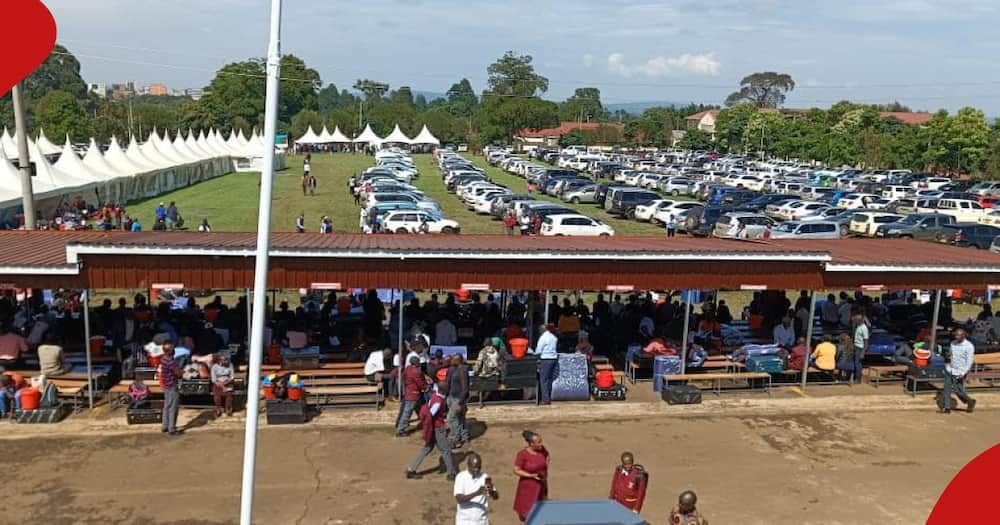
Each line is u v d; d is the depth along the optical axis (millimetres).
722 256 16562
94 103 171375
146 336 16250
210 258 14867
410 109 148000
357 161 97562
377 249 15172
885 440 14945
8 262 14375
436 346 17125
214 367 14883
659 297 24406
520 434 14672
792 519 11672
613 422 15477
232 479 12352
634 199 48812
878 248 20656
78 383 15164
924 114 157625
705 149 139500
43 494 11680
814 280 17406
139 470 12594
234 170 80312
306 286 15219
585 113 188500
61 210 41219
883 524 11586
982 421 16125
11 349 15781
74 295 20906
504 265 15914
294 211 47250
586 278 16312
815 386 18234
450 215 47969
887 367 18500
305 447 13711
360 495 11953
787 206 50031
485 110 145750
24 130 23375
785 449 14352
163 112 136625
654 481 12805
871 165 99812
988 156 86875
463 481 9789
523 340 16422
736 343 19516
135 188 52312
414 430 14648
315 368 16391
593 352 19125
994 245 37844
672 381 17500
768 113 132375
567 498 11984
